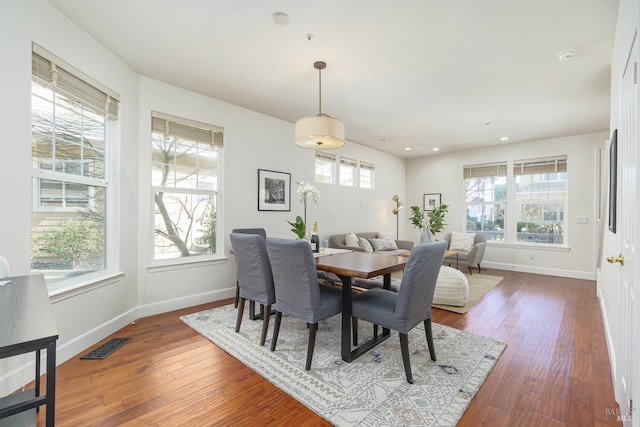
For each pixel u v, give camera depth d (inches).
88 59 92.0
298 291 82.7
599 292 144.5
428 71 113.3
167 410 64.1
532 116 163.3
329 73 115.8
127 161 111.2
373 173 247.6
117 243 107.0
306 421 61.4
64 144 87.7
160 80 123.3
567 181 203.5
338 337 102.2
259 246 92.6
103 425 59.2
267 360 85.5
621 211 70.4
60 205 87.1
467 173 249.0
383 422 60.5
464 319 121.2
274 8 79.0
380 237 238.7
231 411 64.2
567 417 62.4
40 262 80.9
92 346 93.4
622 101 70.7
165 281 126.3
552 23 83.8
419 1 75.5
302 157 185.5
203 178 140.3
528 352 91.7
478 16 81.2
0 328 35.6
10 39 68.2
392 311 77.9
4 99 67.1
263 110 157.9
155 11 81.0
